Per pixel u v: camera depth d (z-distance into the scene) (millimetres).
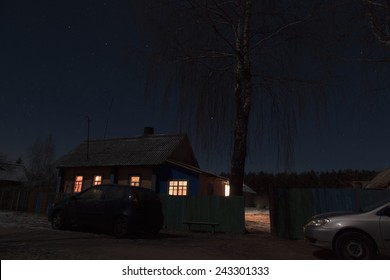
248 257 6383
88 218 9672
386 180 19172
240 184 11445
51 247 6555
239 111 11586
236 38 11602
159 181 19797
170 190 19438
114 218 9141
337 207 9742
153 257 5984
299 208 10102
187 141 23438
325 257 6531
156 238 9234
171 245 7746
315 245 6199
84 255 5824
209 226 11625
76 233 9500
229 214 11445
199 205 12016
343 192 9766
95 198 9859
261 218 20859
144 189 9781
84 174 22031
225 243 8461
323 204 9891
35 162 45562
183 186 19172
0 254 5531
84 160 22312
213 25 10727
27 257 5379
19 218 14359
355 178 46125
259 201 42750
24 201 19609
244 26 11492
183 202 12352
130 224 8828
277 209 10367
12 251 5855
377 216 5844
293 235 9906
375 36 9523
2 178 41625
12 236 8148
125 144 23391
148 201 9508
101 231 10328
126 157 21125
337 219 6105
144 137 23672
